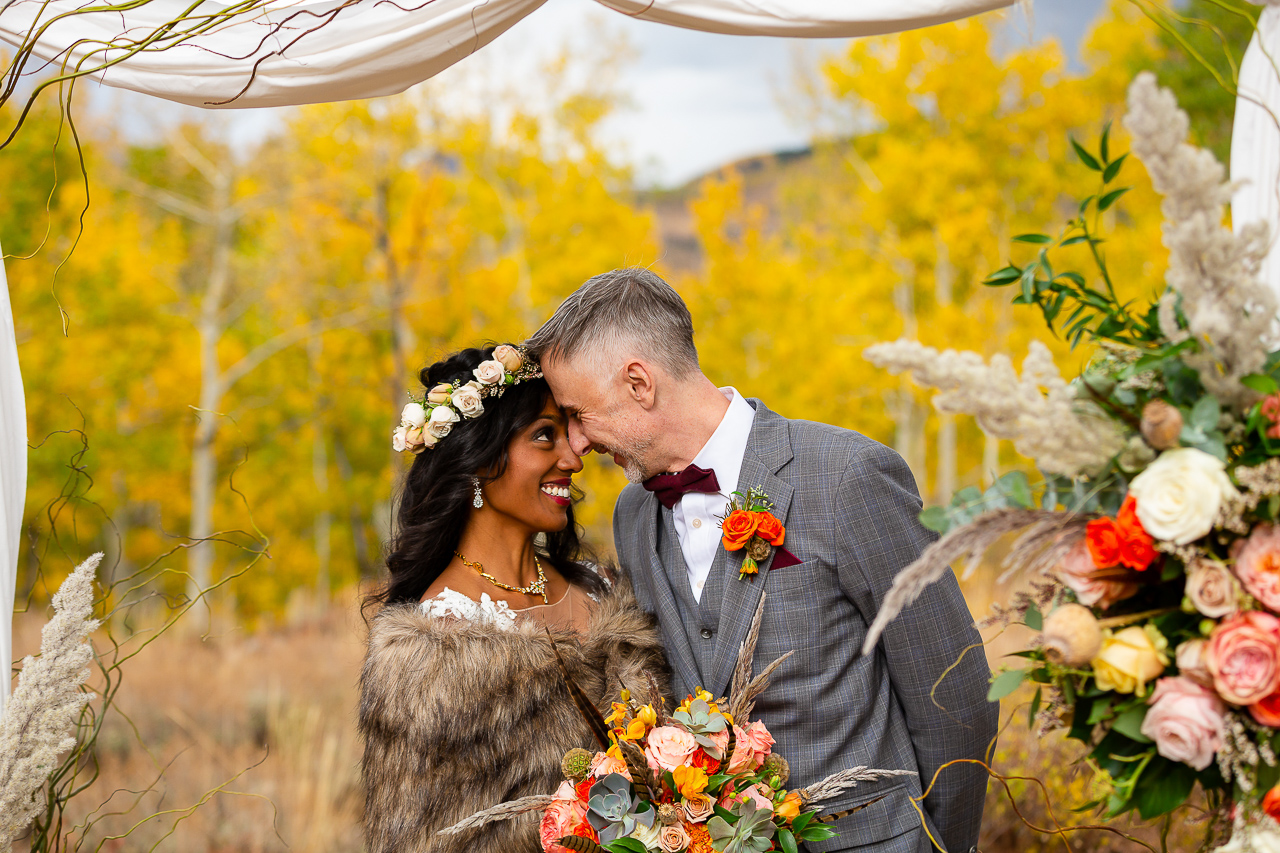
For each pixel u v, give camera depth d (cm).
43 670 152
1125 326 127
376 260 1017
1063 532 117
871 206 1217
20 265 1213
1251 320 107
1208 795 125
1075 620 112
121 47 168
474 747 165
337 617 963
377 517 1508
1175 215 106
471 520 199
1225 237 104
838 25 180
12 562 170
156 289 1385
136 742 528
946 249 1191
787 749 177
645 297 185
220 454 1519
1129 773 119
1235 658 106
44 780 153
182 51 187
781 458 183
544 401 193
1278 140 150
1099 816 129
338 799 457
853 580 176
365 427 1552
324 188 998
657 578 193
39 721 151
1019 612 125
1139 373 118
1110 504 119
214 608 1266
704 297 1304
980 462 1478
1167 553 113
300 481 1543
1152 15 144
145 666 684
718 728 154
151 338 1357
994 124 1144
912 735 181
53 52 187
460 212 1095
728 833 146
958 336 1105
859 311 1285
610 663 182
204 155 1366
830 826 170
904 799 178
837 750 175
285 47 170
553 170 1135
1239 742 107
